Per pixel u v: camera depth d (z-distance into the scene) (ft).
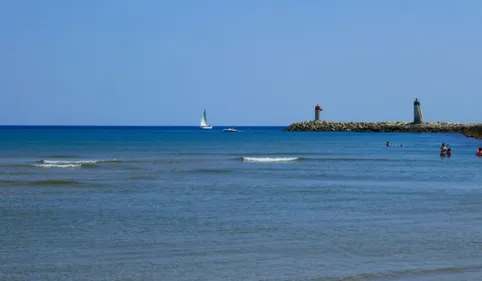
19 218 117.19
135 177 201.67
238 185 178.29
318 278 77.00
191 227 108.47
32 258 86.07
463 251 90.48
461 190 167.02
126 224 111.24
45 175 206.80
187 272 79.56
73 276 77.77
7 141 533.14
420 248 92.32
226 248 92.27
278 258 86.48
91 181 186.70
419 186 177.27
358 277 77.36
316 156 335.88
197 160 295.89
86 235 101.24
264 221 114.73
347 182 188.85
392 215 122.11
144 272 79.51
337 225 110.63
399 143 532.32
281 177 205.26
